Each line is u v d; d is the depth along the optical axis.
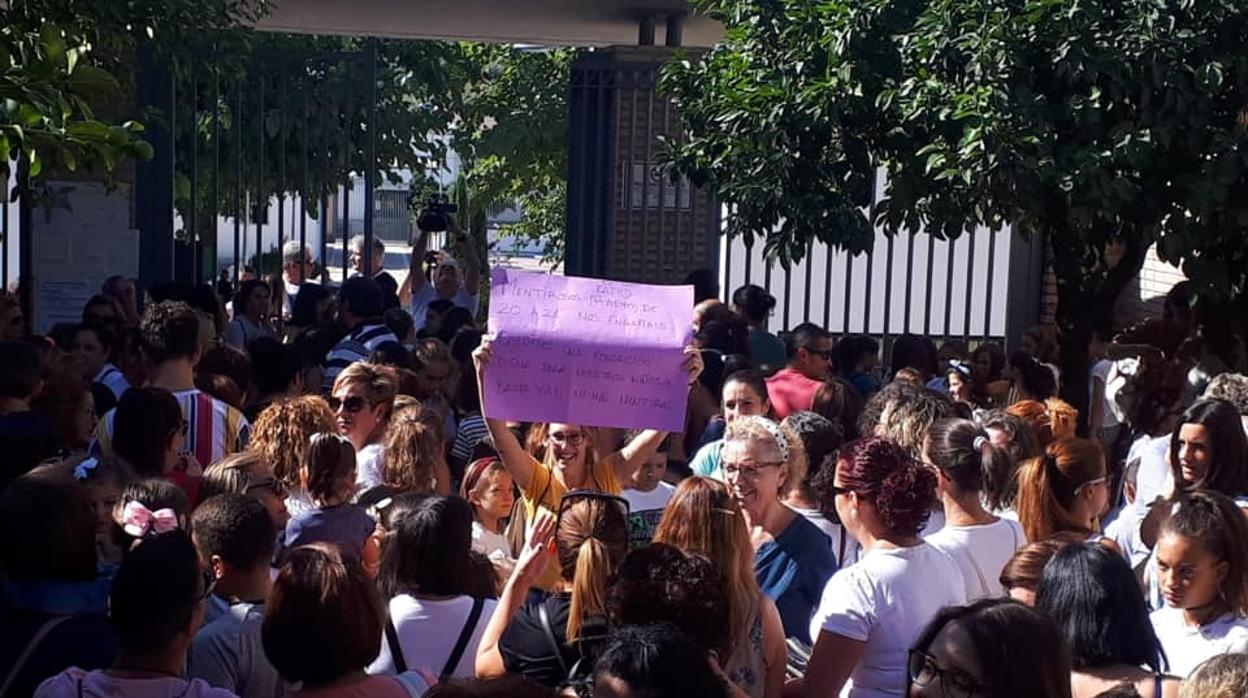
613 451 5.82
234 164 13.37
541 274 5.27
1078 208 7.95
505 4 14.43
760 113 8.85
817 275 13.55
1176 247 8.11
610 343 5.16
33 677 4.09
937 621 3.30
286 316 14.65
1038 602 3.87
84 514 4.28
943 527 5.43
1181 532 4.27
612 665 3.02
